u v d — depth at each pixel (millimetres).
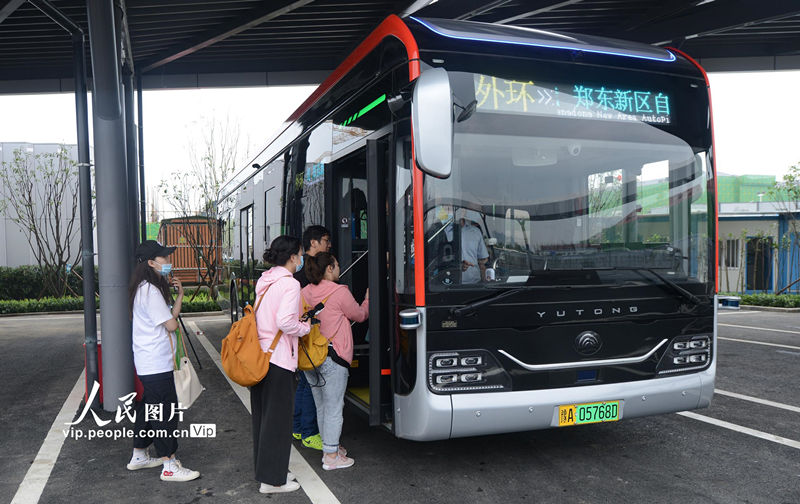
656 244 4426
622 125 4414
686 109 4609
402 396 4043
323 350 4242
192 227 18219
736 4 10180
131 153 9148
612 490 4102
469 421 3916
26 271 19469
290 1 9719
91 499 4078
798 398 6535
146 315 4258
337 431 4477
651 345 4352
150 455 4961
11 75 14086
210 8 10125
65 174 20594
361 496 4059
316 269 4473
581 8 10789
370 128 4598
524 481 4273
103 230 6332
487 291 4000
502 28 4426
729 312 15961
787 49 13609
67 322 14594
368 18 11391
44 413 6301
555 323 4117
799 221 20281
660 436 5242
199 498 4074
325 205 5504
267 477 4027
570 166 4250
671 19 11141
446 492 4102
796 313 15695
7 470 4641
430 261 3914
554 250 4168
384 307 4422
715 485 4168
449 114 3588
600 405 4176
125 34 8984
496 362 3998
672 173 4516
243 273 10031
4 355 9891
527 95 4211
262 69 14508
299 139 6562
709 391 4504
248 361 3877
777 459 4668
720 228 21984
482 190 4051
